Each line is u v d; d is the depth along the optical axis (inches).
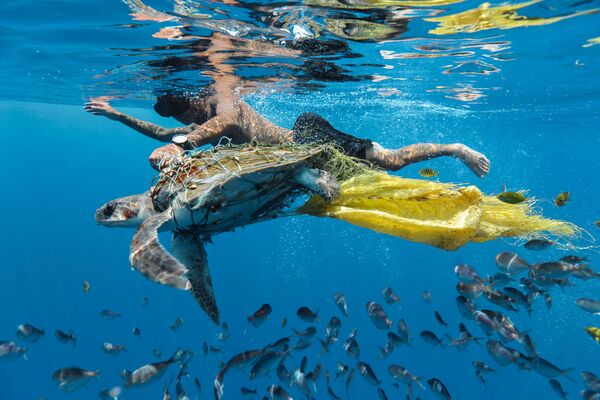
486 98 195.5
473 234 49.5
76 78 151.6
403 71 144.9
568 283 68.4
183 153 61.9
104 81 154.1
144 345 346.0
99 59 126.8
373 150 70.6
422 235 49.4
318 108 215.8
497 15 96.2
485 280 72.8
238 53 119.5
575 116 248.5
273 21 96.0
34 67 139.0
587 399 72.4
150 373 72.3
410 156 70.4
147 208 53.7
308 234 629.9
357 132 321.4
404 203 51.6
